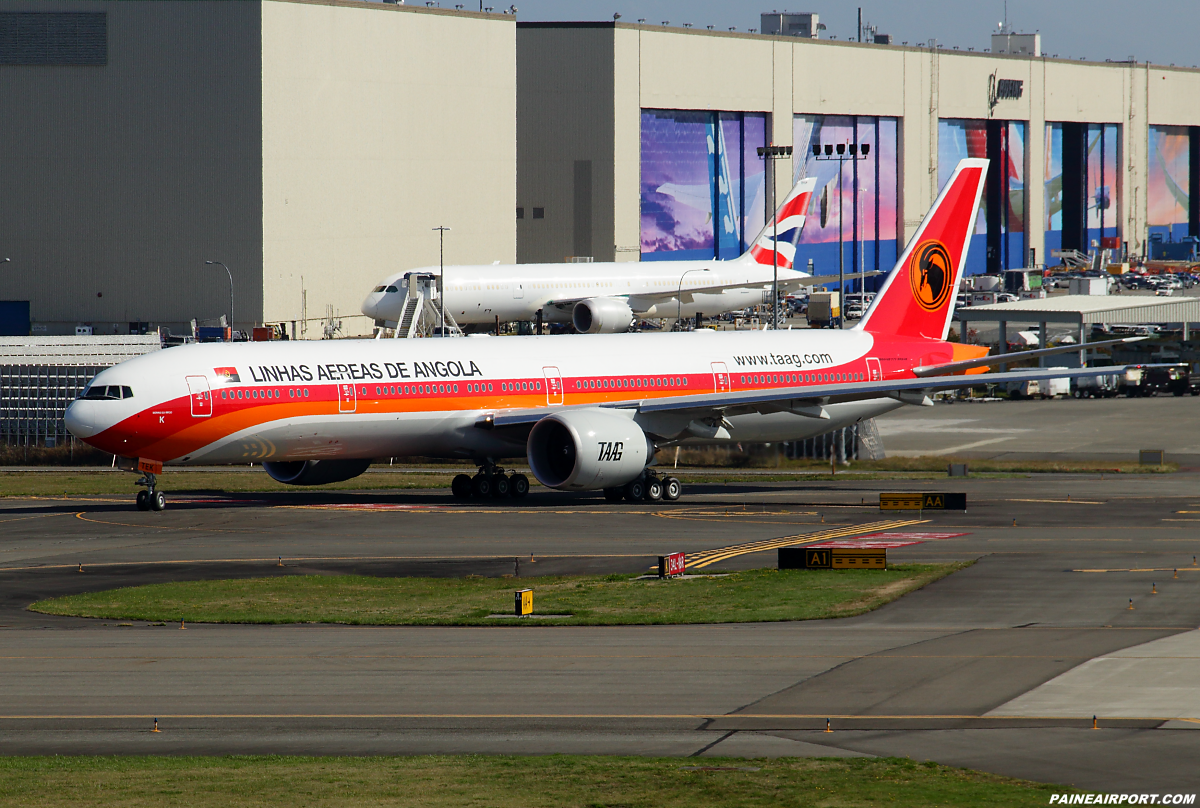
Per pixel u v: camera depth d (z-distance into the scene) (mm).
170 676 111625
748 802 78250
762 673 109938
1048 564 162250
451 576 161375
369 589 153625
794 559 160750
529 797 79562
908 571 157500
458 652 119875
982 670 109375
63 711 101312
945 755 87438
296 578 159875
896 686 105062
